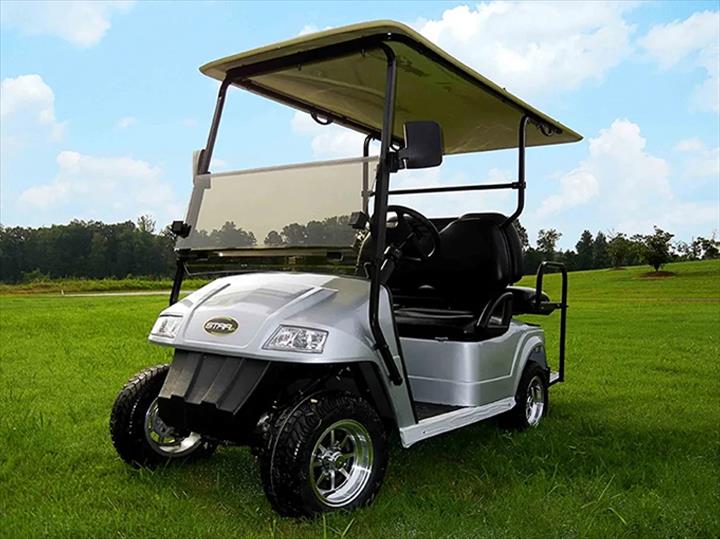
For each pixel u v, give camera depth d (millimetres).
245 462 3352
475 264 4023
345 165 2836
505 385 3805
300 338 2535
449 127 4297
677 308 16531
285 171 2988
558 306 4676
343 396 2664
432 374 3564
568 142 4680
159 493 2896
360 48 2838
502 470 3229
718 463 3330
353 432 2697
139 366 6441
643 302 19938
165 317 3000
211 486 3033
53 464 3287
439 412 3320
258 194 3035
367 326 2709
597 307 17172
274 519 2619
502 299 3795
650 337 9602
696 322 12250
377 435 2721
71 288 40188
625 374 6246
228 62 3127
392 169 2725
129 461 3178
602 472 3193
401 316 3779
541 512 2658
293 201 2926
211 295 2994
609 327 11305
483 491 2998
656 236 36250
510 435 3885
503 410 3713
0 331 9383
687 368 6582
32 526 2480
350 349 2566
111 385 5383
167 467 3232
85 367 6297
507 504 2756
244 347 2600
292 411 2562
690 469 3193
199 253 3168
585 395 5215
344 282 2893
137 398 3150
